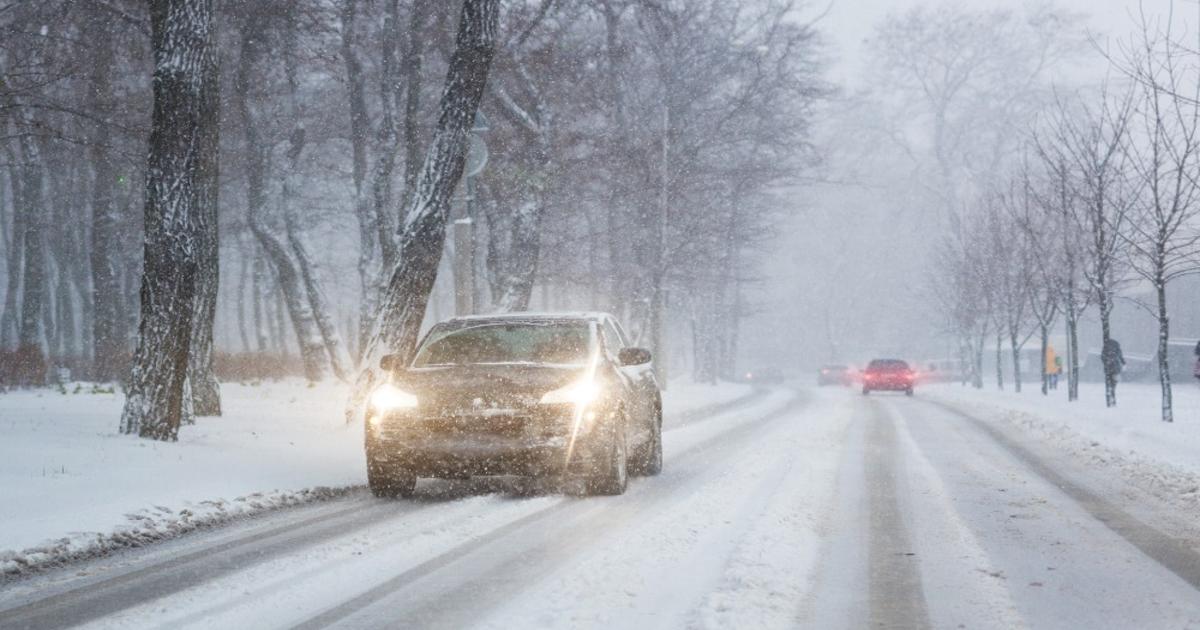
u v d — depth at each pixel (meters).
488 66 18.02
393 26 30.00
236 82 29.02
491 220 29.77
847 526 9.05
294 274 33.81
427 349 12.16
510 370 11.18
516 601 6.29
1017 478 12.91
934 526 9.09
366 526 9.31
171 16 14.12
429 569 7.31
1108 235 29.55
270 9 26.44
